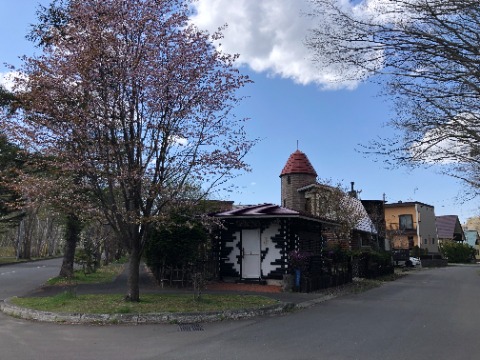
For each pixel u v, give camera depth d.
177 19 12.09
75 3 11.64
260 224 17.81
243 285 17.09
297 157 31.91
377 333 9.28
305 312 12.21
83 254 22.25
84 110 11.27
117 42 11.37
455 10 6.10
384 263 28.94
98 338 8.73
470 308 13.45
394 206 56.41
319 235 20.64
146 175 11.51
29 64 13.66
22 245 53.97
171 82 11.77
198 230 16.86
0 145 15.30
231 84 12.47
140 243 12.33
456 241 69.12
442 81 6.75
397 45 6.68
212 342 8.38
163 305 11.48
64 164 11.10
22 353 7.50
